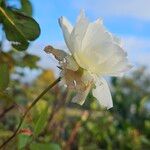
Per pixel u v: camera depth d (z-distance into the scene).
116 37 0.25
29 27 0.26
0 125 0.37
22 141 0.28
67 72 0.23
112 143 0.76
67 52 0.24
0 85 0.27
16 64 0.38
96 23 0.24
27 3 0.33
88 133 0.71
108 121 0.74
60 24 0.24
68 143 0.52
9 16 0.26
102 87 0.24
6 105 0.35
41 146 0.28
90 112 0.64
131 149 0.76
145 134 0.83
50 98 0.48
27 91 0.50
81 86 0.23
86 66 0.23
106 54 0.24
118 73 0.24
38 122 0.27
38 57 0.39
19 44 0.27
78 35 0.23
